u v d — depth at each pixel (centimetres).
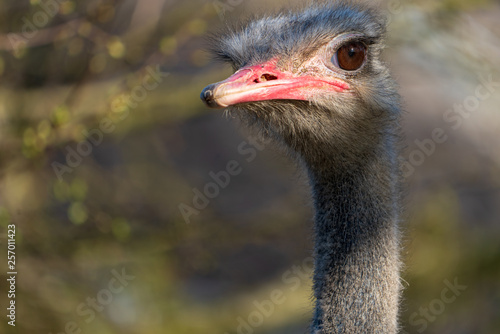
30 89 2155
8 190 2062
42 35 1981
